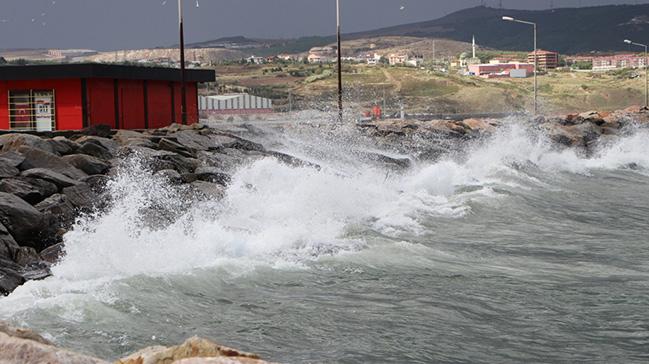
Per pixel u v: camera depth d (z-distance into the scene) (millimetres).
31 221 19344
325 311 14883
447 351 12789
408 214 26219
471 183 35219
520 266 19031
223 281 16797
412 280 17344
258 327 13859
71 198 22672
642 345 13102
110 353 12242
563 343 13227
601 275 18047
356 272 17938
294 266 18297
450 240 22531
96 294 15164
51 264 17766
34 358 7215
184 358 7266
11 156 24250
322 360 12258
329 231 22281
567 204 30891
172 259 18125
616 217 27812
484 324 14203
